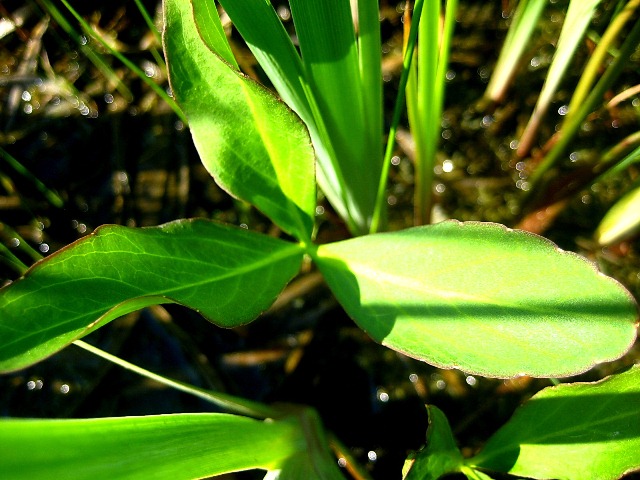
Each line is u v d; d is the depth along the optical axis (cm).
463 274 11
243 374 19
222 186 13
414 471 12
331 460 14
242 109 12
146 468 10
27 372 20
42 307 11
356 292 12
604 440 12
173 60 11
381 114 15
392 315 12
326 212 21
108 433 10
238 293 12
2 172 22
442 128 22
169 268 12
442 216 21
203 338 20
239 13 11
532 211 20
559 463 12
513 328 11
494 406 18
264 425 14
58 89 23
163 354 20
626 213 18
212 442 12
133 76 24
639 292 19
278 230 21
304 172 13
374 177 16
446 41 14
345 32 12
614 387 12
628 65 21
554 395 13
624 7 18
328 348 19
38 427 9
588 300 10
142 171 22
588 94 19
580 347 10
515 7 23
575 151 21
